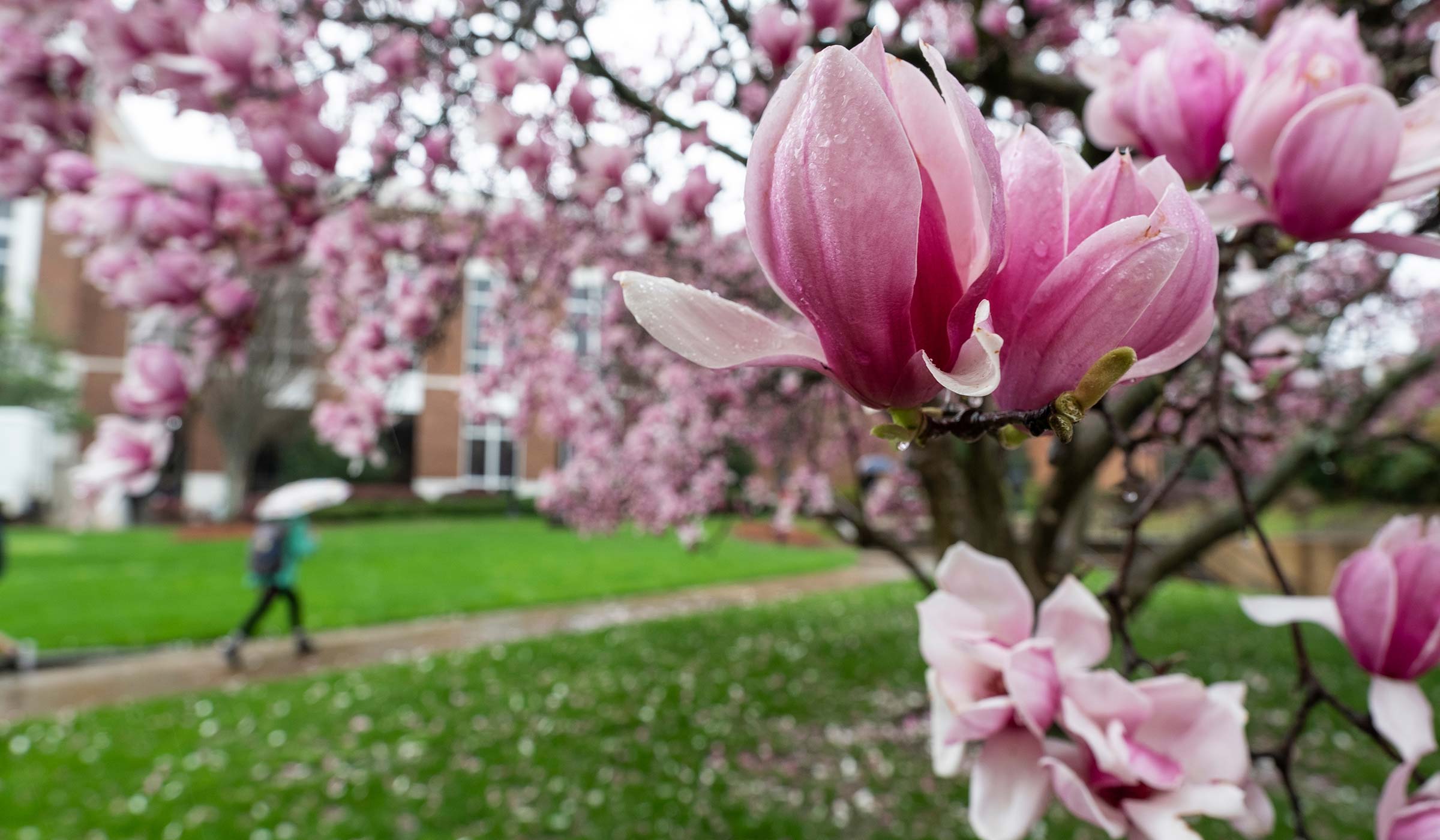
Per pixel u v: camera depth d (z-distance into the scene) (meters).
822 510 3.44
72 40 1.99
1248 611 0.73
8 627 7.99
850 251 0.35
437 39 2.60
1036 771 0.63
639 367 5.58
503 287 5.13
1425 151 0.56
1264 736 5.11
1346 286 3.98
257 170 1.86
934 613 0.70
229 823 3.86
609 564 13.29
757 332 0.39
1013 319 0.39
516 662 6.94
